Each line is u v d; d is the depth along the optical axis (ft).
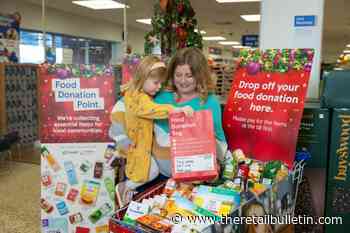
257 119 6.11
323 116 6.40
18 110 21.34
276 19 9.70
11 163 18.85
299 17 9.49
